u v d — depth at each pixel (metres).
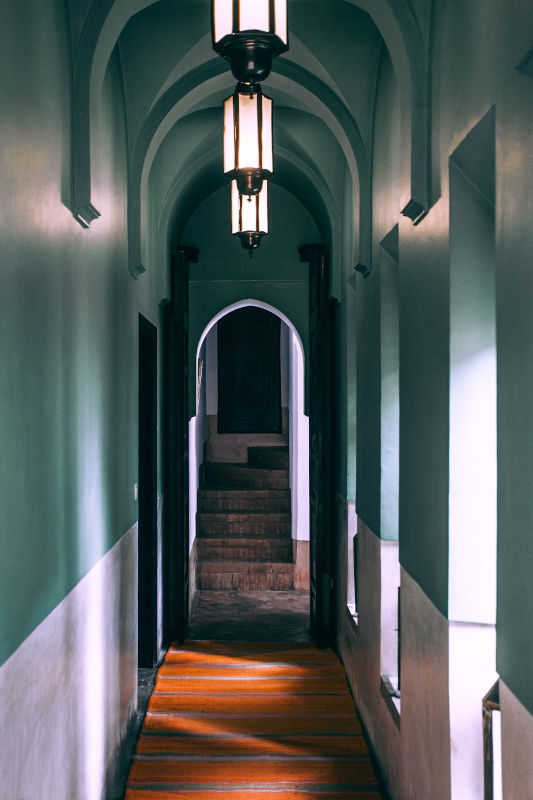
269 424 12.63
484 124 2.29
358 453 5.01
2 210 2.07
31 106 2.41
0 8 2.08
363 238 4.50
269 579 9.02
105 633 3.65
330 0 4.27
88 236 3.29
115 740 3.95
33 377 2.40
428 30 2.97
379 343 4.16
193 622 7.42
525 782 1.81
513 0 1.95
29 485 2.34
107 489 3.72
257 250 7.32
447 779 2.61
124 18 3.24
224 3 2.16
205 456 11.98
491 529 2.59
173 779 4.02
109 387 3.79
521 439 1.86
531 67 1.78
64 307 2.84
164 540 6.50
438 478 2.77
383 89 4.13
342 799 3.84
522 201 1.87
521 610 1.85
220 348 12.62
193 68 4.54
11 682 2.13
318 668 5.82
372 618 4.39
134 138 4.49
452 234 2.63
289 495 10.23
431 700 2.86
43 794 2.47
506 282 2.00
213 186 7.13
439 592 2.73
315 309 6.46
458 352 2.62
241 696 5.22
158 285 5.89
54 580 2.65
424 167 2.99
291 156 6.19
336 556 6.35
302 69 4.61
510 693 1.94
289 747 4.43
